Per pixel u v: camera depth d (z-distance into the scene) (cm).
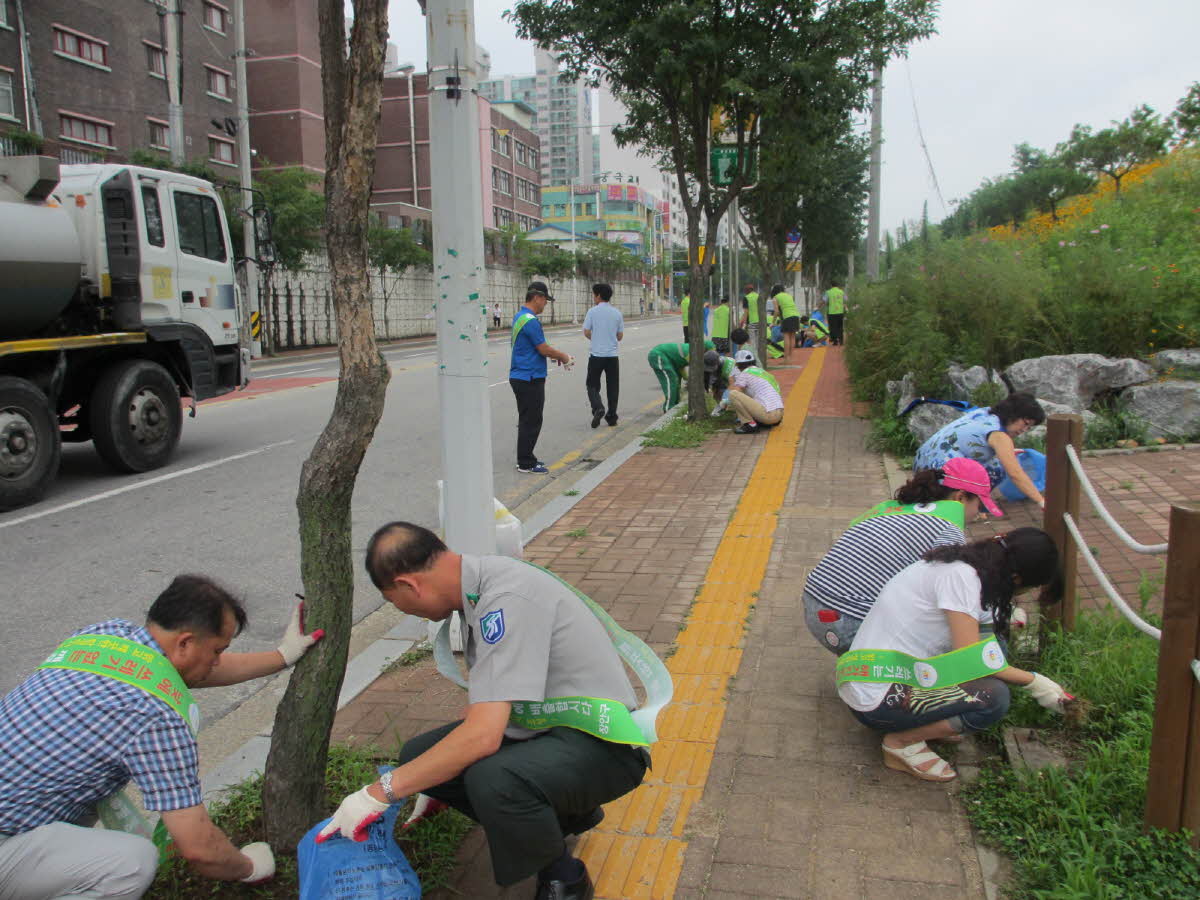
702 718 374
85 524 730
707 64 977
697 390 1112
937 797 315
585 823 283
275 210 2550
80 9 2691
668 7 911
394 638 478
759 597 510
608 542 627
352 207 260
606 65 1042
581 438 1110
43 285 776
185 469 935
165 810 232
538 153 7575
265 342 2730
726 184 1166
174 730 233
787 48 963
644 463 896
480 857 292
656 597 514
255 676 273
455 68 407
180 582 254
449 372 427
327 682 278
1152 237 1001
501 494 820
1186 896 244
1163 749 260
